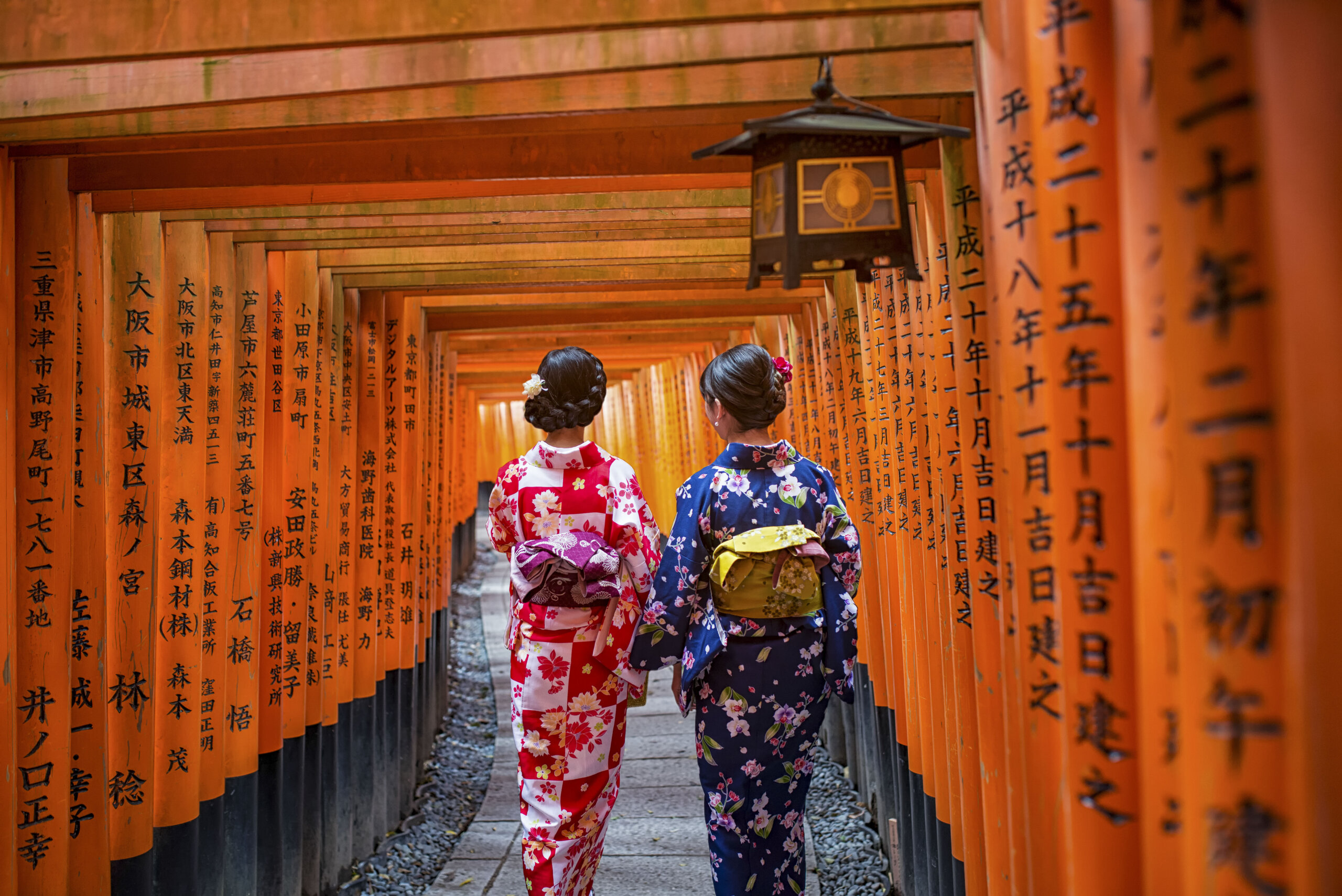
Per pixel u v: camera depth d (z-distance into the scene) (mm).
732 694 2566
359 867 4219
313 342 3686
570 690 2785
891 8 1611
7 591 2098
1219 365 926
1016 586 1531
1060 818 1462
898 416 3145
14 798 2105
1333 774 818
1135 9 1144
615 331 6523
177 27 1702
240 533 3186
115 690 2578
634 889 3596
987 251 1603
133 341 2627
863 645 4355
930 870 2980
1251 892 923
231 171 2557
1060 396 1339
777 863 2627
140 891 2609
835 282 4113
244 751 3158
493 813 4676
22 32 1716
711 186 2955
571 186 2918
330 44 1682
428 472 5898
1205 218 932
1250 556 914
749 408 2639
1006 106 1504
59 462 2281
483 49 1828
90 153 2281
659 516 9477
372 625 4445
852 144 1708
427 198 2871
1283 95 823
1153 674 1164
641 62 1804
